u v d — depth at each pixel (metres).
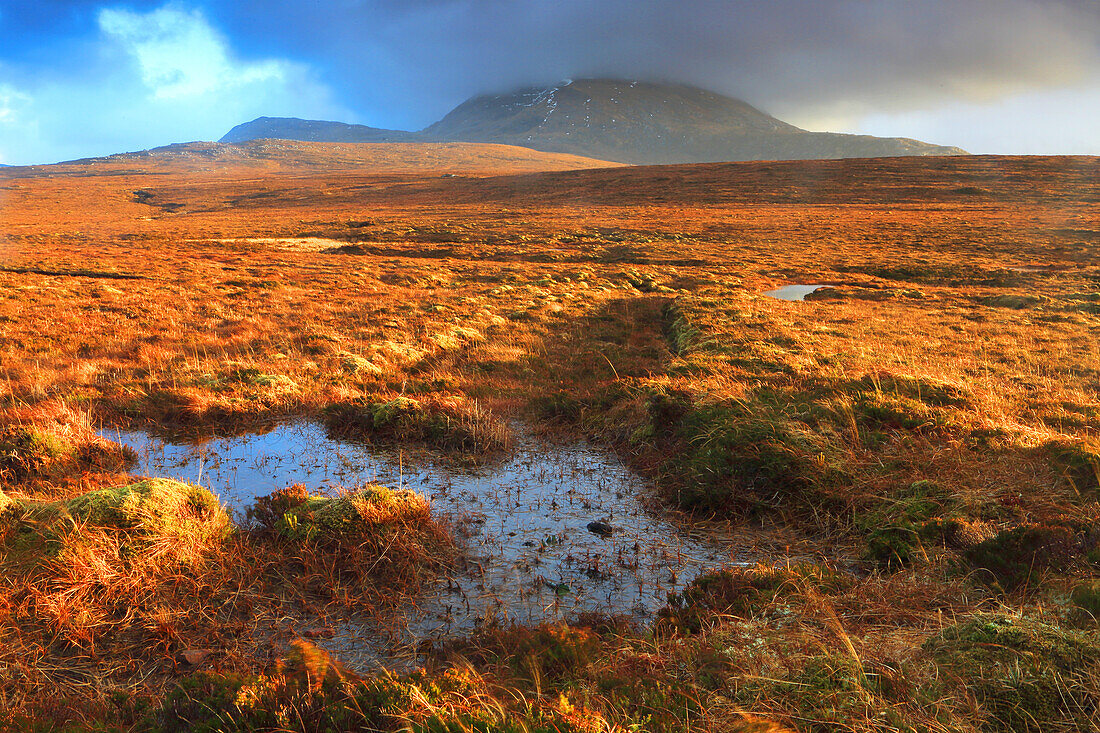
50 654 4.53
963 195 75.62
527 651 4.20
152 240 56.25
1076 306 23.50
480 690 3.51
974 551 5.30
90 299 25.69
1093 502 6.21
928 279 34.16
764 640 3.99
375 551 6.12
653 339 19.95
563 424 10.87
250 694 3.48
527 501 7.89
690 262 42.16
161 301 25.73
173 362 14.80
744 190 87.25
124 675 4.41
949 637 3.87
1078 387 12.38
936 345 16.97
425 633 5.06
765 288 32.91
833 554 6.38
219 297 27.45
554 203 86.31
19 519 5.88
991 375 13.28
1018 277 32.88
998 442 8.06
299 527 6.30
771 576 5.29
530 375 14.45
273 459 9.40
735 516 7.26
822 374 12.02
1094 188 74.44
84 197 117.62
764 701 3.33
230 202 109.81
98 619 4.90
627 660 4.05
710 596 5.13
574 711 3.12
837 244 48.06
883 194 79.38
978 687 3.29
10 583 5.05
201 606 5.24
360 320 21.59
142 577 5.32
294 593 5.53
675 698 3.39
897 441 8.28
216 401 11.36
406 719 3.10
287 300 26.72
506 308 25.05
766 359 13.97
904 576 5.39
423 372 14.64
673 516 7.40
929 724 3.04
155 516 5.86
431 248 50.41
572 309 25.56
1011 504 6.40
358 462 9.27
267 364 14.26
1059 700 3.13
